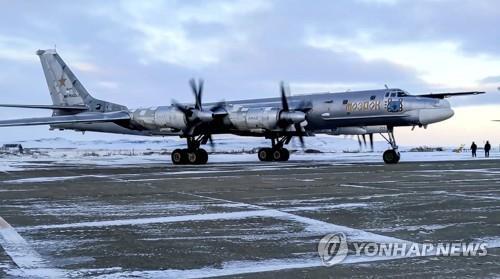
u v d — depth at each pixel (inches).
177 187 566.3
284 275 197.6
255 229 299.0
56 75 1488.7
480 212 358.6
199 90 1170.0
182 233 288.2
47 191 532.7
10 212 375.2
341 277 194.1
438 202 414.0
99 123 1413.6
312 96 1242.6
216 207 394.9
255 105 1295.5
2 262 221.8
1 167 1101.7
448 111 1080.2
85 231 296.0
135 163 1328.7
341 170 857.5
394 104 1111.0
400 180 635.5
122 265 215.8
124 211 376.8
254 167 991.0
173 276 197.6
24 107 1218.0
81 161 1549.0
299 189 531.2
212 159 1584.6
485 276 193.5
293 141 1357.0
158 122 1179.3
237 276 196.7
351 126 1190.3
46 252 241.4
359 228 299.0
